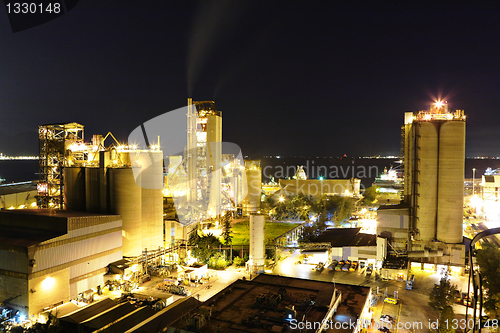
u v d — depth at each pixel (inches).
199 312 2172.7
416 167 4448.8
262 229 4146.2
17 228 3376.0
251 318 2146.9
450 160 4217.5
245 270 4173.2
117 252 3708.2
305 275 4050.2
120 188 3868.1
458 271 4106.8
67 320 2588.6
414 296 3444.9
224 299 2469.2
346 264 4318.4
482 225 6737.2
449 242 4256.9
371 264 4306.1
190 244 4527.6
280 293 2490.2
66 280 3134.8
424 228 4382.4
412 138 4510.3
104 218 3545.8
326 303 2303.2
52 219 3233.3
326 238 5172.2
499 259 2977.4
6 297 2925.7
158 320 2586.1
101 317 2635.3
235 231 5826.8
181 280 3752.5
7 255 2918.3
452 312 2610.7
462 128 4200.3
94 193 4101.9
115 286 3518.7
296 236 5679.1
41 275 2925.7
